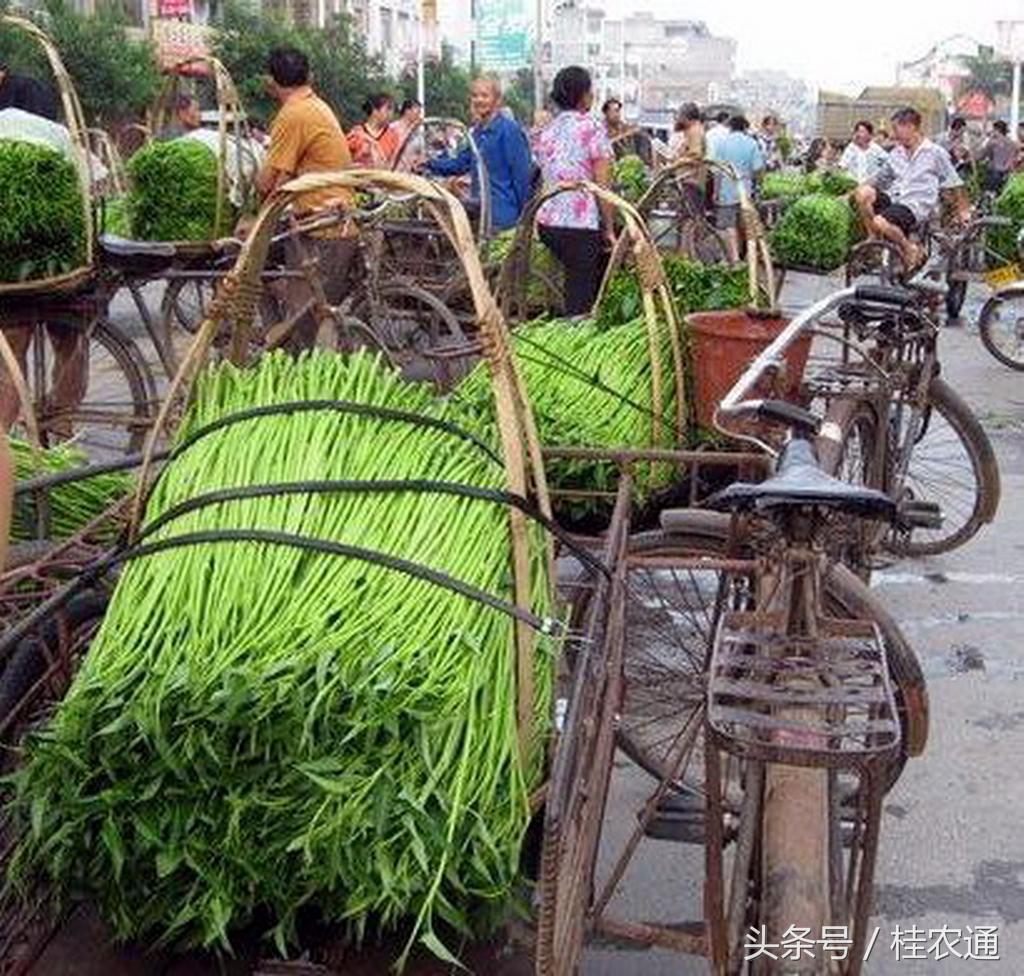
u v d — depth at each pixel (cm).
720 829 237
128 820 239
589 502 420
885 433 482
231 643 248
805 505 245
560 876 224
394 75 3853
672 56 9550
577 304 818
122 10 2294
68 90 598
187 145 755
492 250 823
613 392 431
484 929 243
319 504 268
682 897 359
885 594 564
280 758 237
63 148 679
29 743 254
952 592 566
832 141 3109
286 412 285
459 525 267
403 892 230
